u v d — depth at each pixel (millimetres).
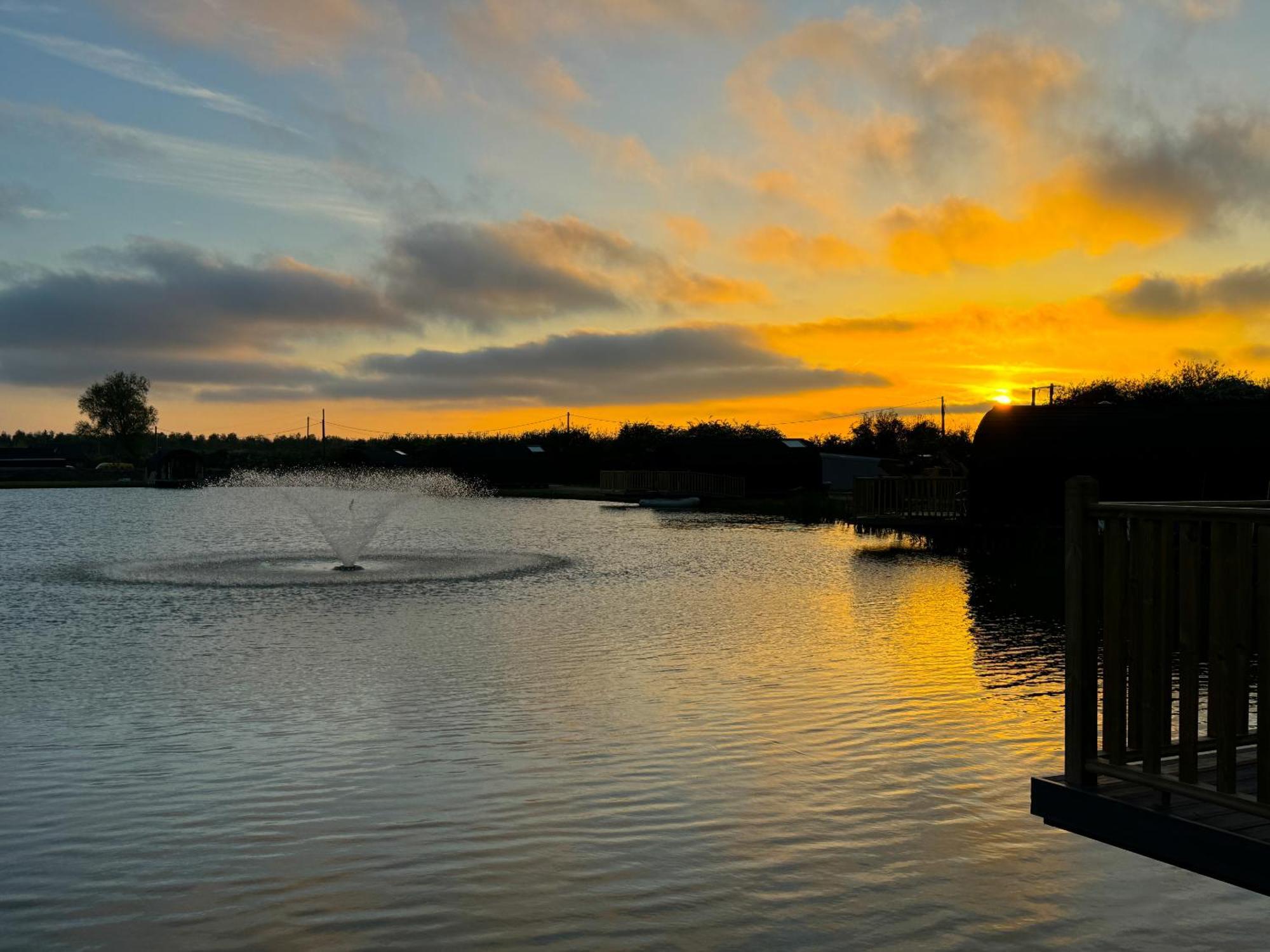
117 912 4957
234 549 26625
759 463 57438
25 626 13836
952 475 36125
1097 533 4348
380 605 15867
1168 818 3918
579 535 32094
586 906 5004
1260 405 26875
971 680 10117
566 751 7613
